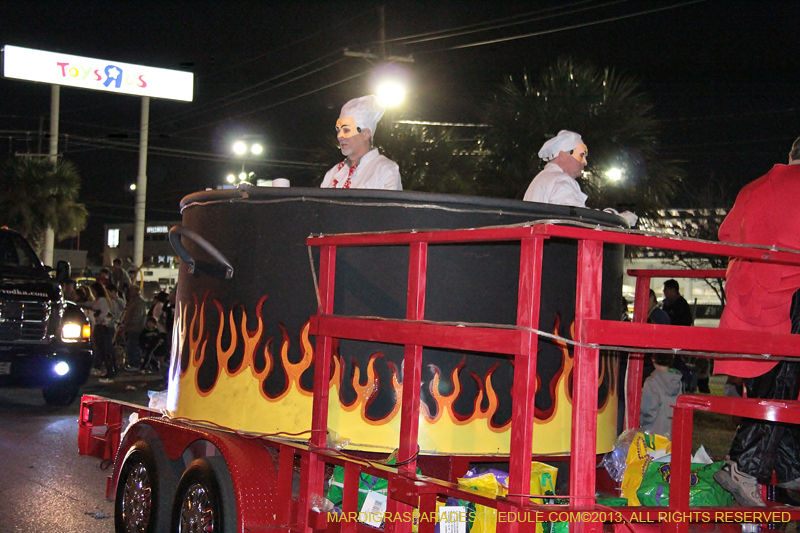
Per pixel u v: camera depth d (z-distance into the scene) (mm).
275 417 4094
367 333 3496
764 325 3719
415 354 3320
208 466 4031
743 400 2982
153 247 55656
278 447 3928
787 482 3658
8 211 27594
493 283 3994
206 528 4074
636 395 4977
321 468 3760
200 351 4457
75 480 7168
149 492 4672
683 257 16984
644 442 4250
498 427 3959
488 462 4250
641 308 5172
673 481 3078
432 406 3916
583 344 2803
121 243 58750
